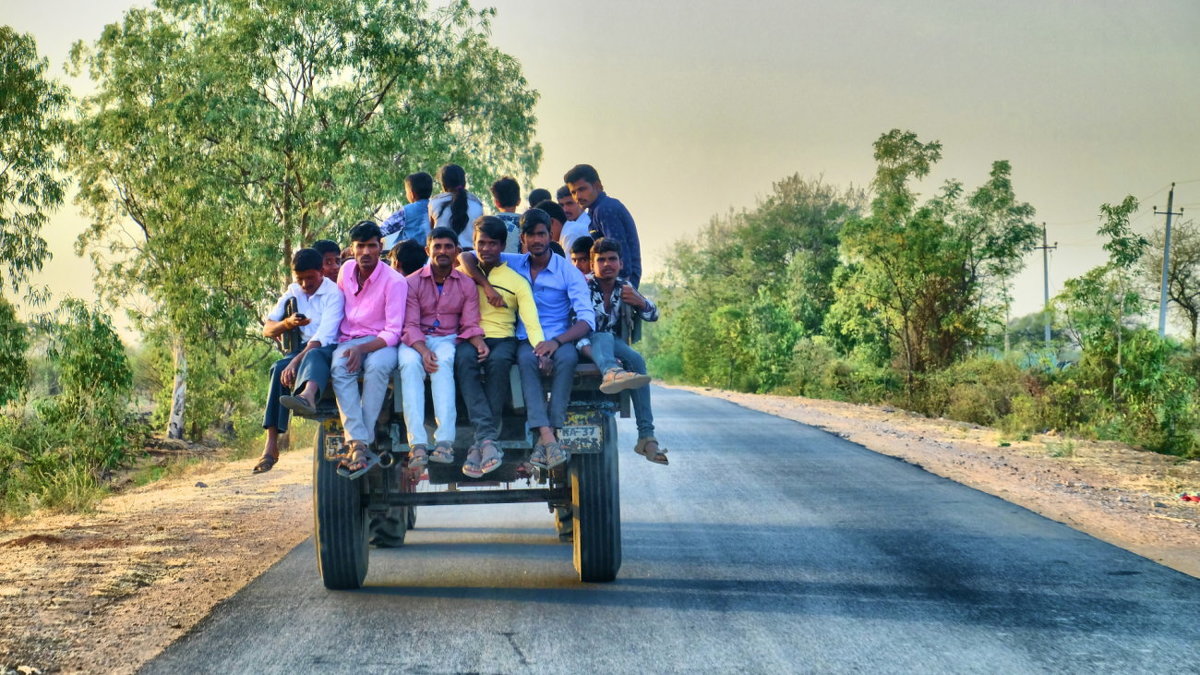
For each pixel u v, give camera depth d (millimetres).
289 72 26234
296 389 6438
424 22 28125
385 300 6578
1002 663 5188
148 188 27391
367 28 26141
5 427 18297
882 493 11445
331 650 5480
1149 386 23125
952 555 7992
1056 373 28828
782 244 73938
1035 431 22594
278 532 9461
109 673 5168
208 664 5273
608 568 6957
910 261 36562
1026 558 7867
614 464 6859
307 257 6770
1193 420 22547
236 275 25750
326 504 6750
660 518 9797
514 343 6617
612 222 8727
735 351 49844
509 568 7617
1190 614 6152
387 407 6539
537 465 6418
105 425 19703
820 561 7770
